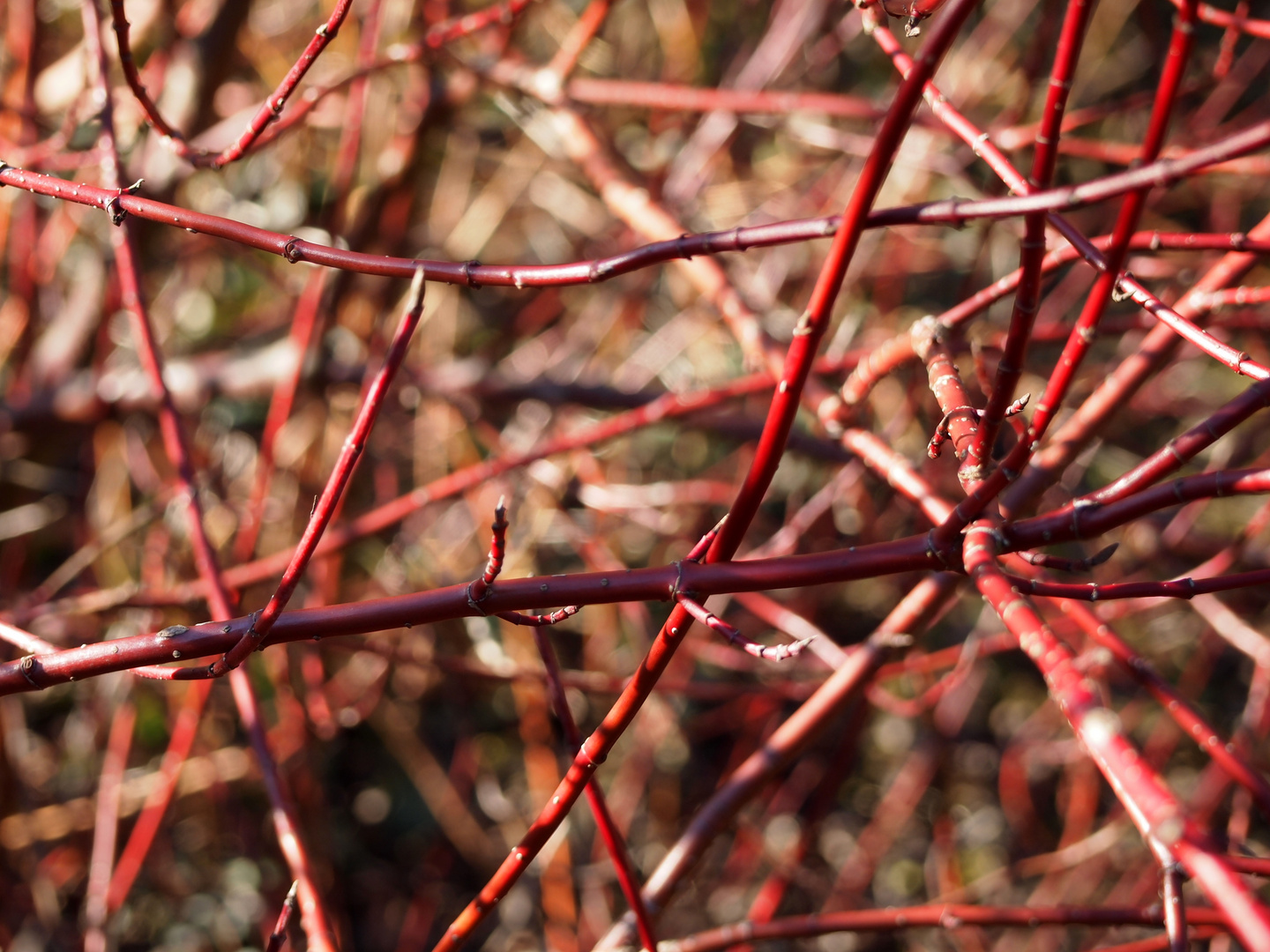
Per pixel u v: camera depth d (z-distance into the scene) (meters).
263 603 3.06
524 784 4.15
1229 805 3.94
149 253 2.85
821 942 3.68
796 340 0.78
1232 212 3.75
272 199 3.51
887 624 1.51
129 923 3.52
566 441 2.00
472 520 3.58
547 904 3.34
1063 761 3.78
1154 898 3.12
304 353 2.47
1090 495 0.94
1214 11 1.35
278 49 3.62
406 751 3.81
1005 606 0.76
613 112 3.68
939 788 4.12
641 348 3.66
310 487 3.07
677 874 1.52
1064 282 3.60
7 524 2.91
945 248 4.07
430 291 3.61
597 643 3.54
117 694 3.02
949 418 0.98
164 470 3.41
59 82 2.82
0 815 2.77
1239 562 2.86
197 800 3.60
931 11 0.97
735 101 2.07
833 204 3.56
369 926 3.95
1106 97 4.59
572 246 4.25
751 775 1.53
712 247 0.88
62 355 3.02
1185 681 3.84
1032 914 1.40
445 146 3.61
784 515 4.14
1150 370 1.31
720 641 3.47
